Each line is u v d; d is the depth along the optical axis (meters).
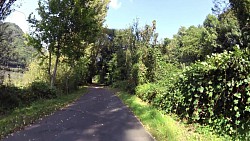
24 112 14.23
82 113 15.03
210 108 9.58
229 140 8.02
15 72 20.95
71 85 34.66
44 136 9.16
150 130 10.27
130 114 14.95
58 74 29.83
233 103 8.68
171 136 8.62
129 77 34.16
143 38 30.81
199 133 9.20
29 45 24.36
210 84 9.75
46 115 13.85
